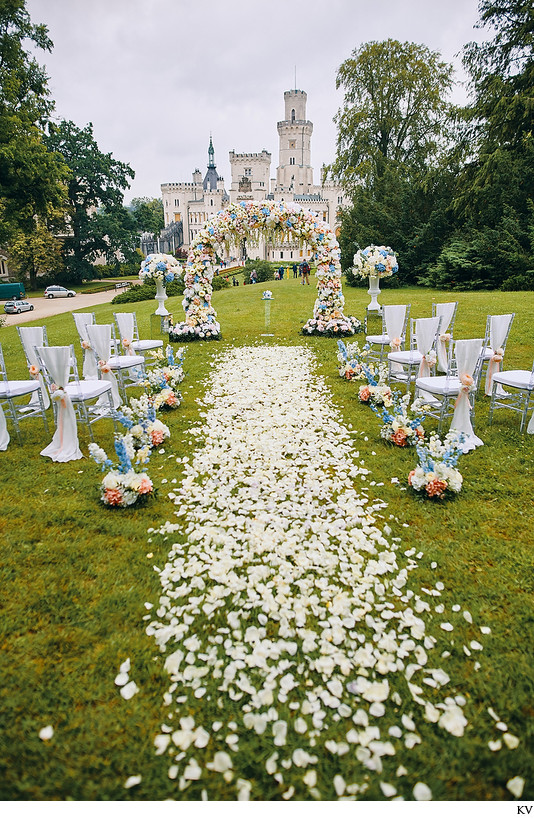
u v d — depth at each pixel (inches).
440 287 713.0
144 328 491.8
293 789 67.1
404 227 843.4
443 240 797.9
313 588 108.4
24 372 321.1
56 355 171.0
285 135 3171.8
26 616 99.4
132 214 2349.9
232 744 73.2
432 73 949.8
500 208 700.7
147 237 3272.6
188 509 142.1
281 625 96.1
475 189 703.1
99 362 214.7
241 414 224.1
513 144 714.8
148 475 164.9
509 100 671.1
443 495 142.2
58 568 114.4
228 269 1688.0
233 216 386.3
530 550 117.3
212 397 251.4
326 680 84.7
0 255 1863.9
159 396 231.5
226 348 375.2
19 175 813.2
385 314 253.9
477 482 152.6
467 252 682.2
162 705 80.7
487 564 113.0
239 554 119.4
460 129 785.6
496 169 681.0
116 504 141.7
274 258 2177.7
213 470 166.7
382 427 190.7
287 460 172.7
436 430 198.8
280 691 82.7
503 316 210.4
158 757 71.8
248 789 66.7
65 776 68.7
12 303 1093.1
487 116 732.7
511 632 93.0
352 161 1025.5
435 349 246.2
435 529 127.6
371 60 949.2
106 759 71.5
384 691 81.5
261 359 333.1
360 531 126.6
